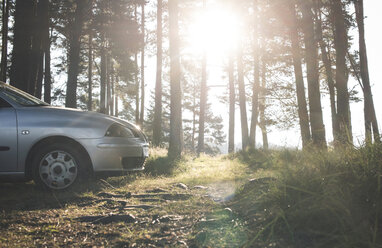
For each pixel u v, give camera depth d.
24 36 9.01
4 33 20.20
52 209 4.10
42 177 5.18
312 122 11.56
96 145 5.40
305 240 2.47
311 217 2.69
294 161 4.40
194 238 2.77
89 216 3.63
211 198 4.53
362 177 3.18
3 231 3.15
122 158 5.69
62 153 5.27
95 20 19.81
